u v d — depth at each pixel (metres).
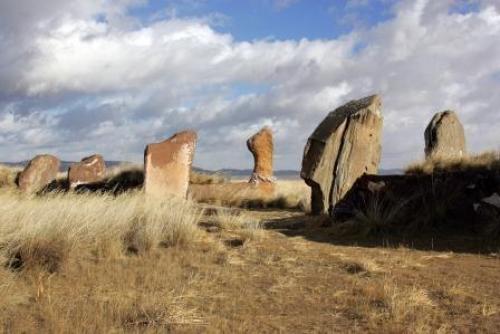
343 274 8.25
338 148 13.87
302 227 12.78
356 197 12.77
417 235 11.14
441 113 19.64
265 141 22.28
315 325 6.07
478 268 8.54
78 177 20.39
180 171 16.72
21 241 8.24
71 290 7.12
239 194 19.58
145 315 6.11
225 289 7.39
